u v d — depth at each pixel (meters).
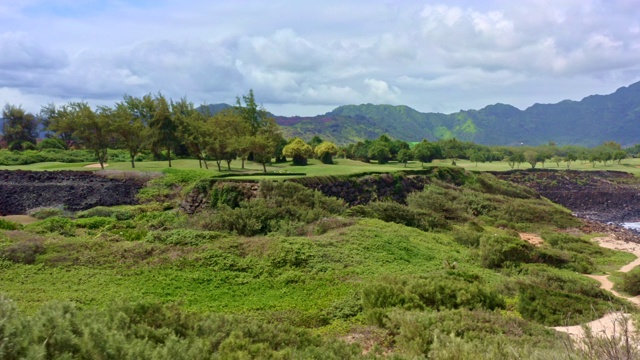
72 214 33.00
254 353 8.00
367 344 10.38
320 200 32.25
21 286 14.55
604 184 80.88
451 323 10.65
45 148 69.88
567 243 32.66
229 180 34.00
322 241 21.12
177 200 37.47
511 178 82.50
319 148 73.50
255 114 62.34
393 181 46.53
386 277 15.46
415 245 23.64
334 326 12.38
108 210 32.75
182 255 18.36
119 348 6.24
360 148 88.44
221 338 8.74
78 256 17.80
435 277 16.20
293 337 9.55
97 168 48.66
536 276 20.20
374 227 25.94
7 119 79.88
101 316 8.51
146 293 14.68
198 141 49.41
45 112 74.94
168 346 6.93
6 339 5.21
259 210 28.00
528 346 8.24
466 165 99.94
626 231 44.25
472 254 24.05
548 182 80.75
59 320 6.17
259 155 51.91
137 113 58.59
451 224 34.00
